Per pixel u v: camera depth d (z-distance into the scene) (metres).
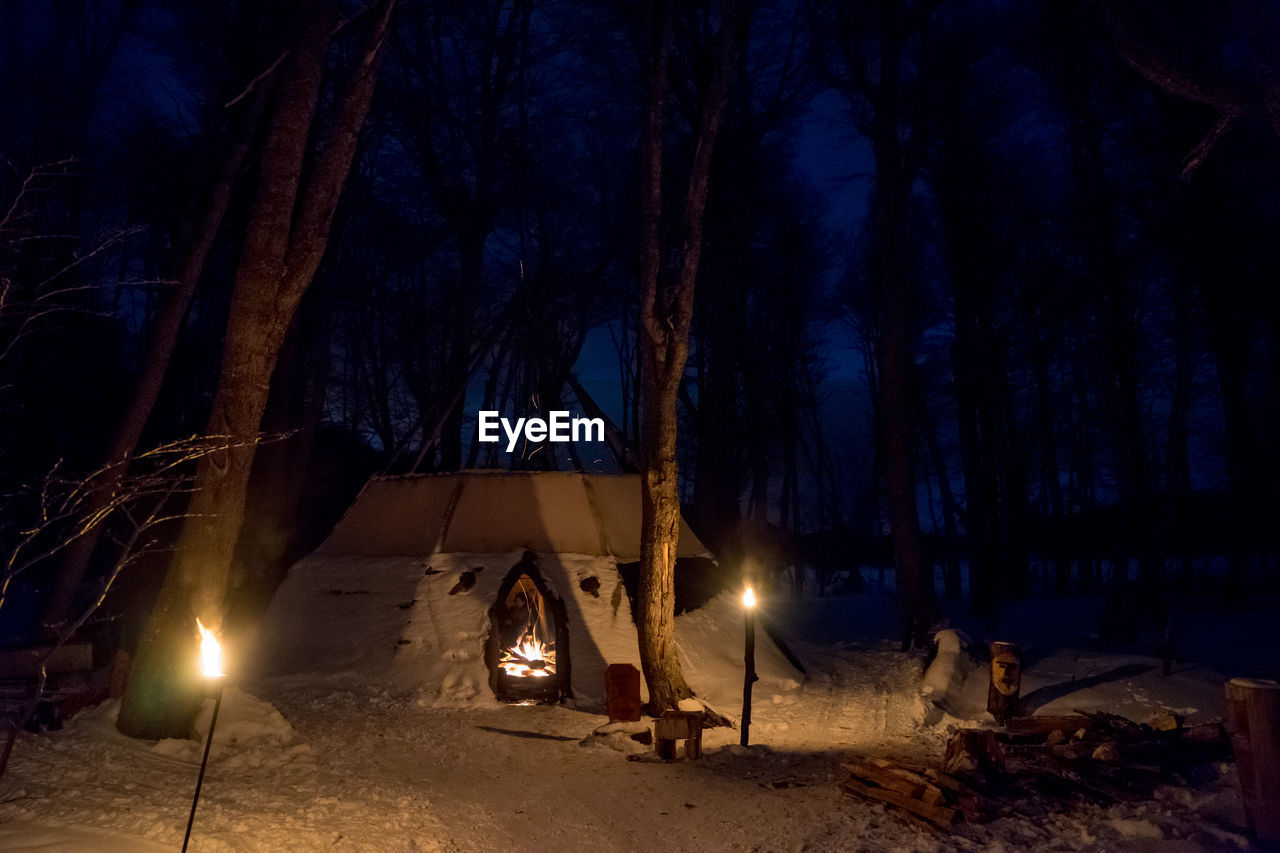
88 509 10.36
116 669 8.13
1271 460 20.30
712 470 19.22
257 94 11.03
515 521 12.30
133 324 23.59
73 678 8.62
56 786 5.73
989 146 23.09
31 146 15.05
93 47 16.33
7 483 18.48
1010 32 17.42
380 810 5.79
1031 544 31.91
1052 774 6.44
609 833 5.62
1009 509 24.88
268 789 6.14
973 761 6.39
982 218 23.03
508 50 20.95
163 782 6.11
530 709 10.14
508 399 23.45
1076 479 33.75
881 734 8.94
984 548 21.28
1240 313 18.69
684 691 9.45
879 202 15.85
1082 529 27.86
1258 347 22.83
